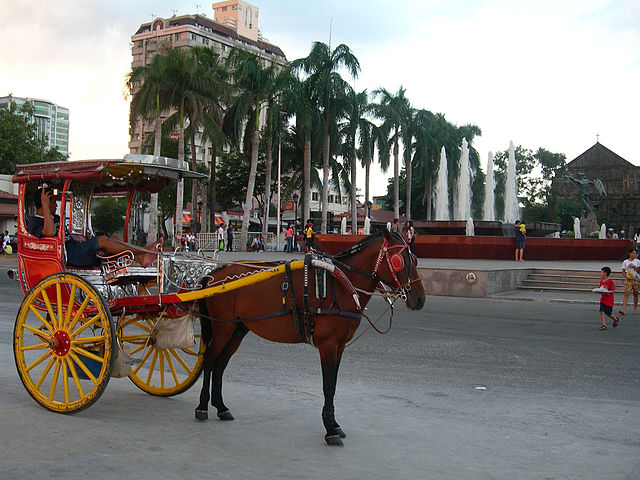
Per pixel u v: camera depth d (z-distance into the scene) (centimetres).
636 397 785
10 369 881
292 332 630
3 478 468
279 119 4784
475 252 3225
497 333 1302
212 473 492
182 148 4219
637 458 551
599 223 9800
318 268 607
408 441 589
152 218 3919
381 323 1420
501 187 9088
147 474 486
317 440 586
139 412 675
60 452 533
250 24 13875
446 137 6644
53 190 793
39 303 723
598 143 9988
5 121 5797
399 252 619
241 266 675
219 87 4291
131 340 733
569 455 557
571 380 879
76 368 663
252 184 4441
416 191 8412
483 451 563
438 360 1006
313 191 9800
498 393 796
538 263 2827
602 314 1380
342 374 891
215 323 664
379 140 5459
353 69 4722
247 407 702
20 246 766
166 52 4284
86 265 732
